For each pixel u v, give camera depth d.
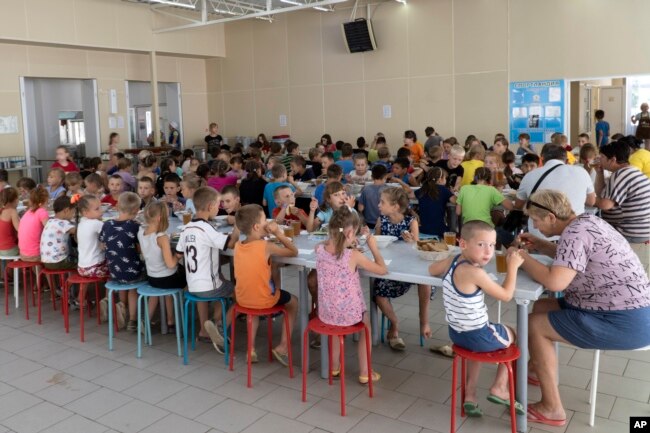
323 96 11.84
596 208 4.62
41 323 4.39
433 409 2.91
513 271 2.51
